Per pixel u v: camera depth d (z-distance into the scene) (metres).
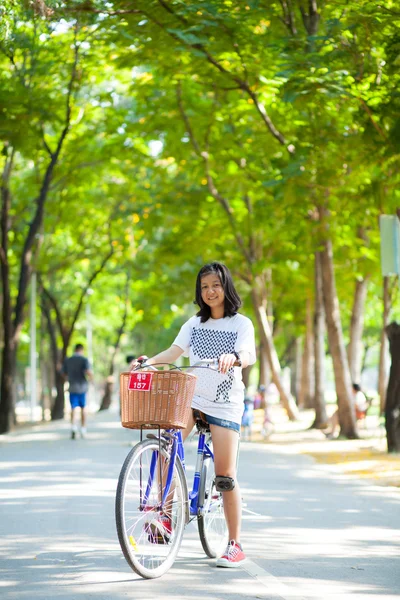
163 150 24.03
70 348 60.19
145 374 6.20
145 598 5.77
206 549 7.08
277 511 9.94
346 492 11.91
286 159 17.45
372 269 27.72
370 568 6.85
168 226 28.39
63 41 19.36
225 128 22.39
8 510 9.70
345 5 13.91
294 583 6.28
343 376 22.09
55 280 44.16
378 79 14.64
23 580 6.30
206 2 14.55
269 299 36.06
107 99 22.80
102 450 18.52
